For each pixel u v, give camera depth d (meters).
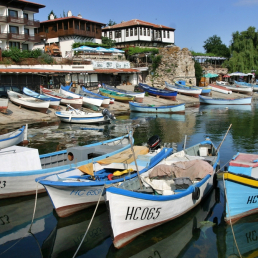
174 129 24.27
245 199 8.92
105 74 48.25
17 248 7.98
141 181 9.72
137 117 31.39
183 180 9.35
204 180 9.86
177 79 53.59
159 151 12.66
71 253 7.76
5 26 42.25
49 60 41.25
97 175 10.75
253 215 9.54
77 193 9.12
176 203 8.73
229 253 7.73
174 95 42.81
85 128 24.67
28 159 10.96
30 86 37.22
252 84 63.66
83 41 56.22
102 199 9.87
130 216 7.78
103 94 39.06
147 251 7.78
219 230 8.79
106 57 51.28
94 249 7.93
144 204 7.85
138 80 54.00
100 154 12.59
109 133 22.67
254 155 11.43
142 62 58.66
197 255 7.66
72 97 33.53
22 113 28.22
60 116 26.78
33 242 8.26
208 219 9.40
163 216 8.59
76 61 45.16
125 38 64.75
